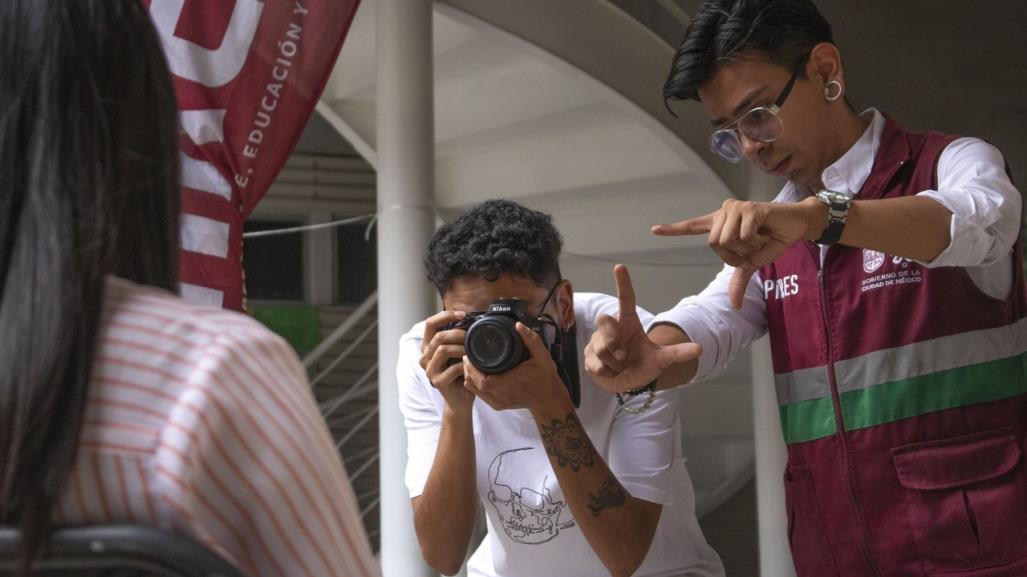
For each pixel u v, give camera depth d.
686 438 6.11
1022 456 1.90
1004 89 5.05
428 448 2.12
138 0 0.90
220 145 2.79
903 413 1.92
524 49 4.29
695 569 2.13
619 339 1.70
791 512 2.10
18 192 0.79
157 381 0.77
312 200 7.09
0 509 0.72
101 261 0.79
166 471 0.74
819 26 1.93
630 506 1.92
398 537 3.63
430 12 3.76
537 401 1.85
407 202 3.68
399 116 3.70
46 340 0.73
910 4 5.07
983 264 1.78
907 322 1.92
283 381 0.81
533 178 5.31
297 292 7.10
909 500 1.92
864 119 2.04
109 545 0.70
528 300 1.94
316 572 0.78
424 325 1.96
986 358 1.91
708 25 1.93
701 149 4.61
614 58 4.41
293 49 2.88
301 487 0.78
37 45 0.81
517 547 2.06
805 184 2.03
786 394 2.07
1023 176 5.02
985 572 1.89
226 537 0.77
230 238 2.78
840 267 1.98
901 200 1.69
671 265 5.32
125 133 0.85
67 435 0.73
